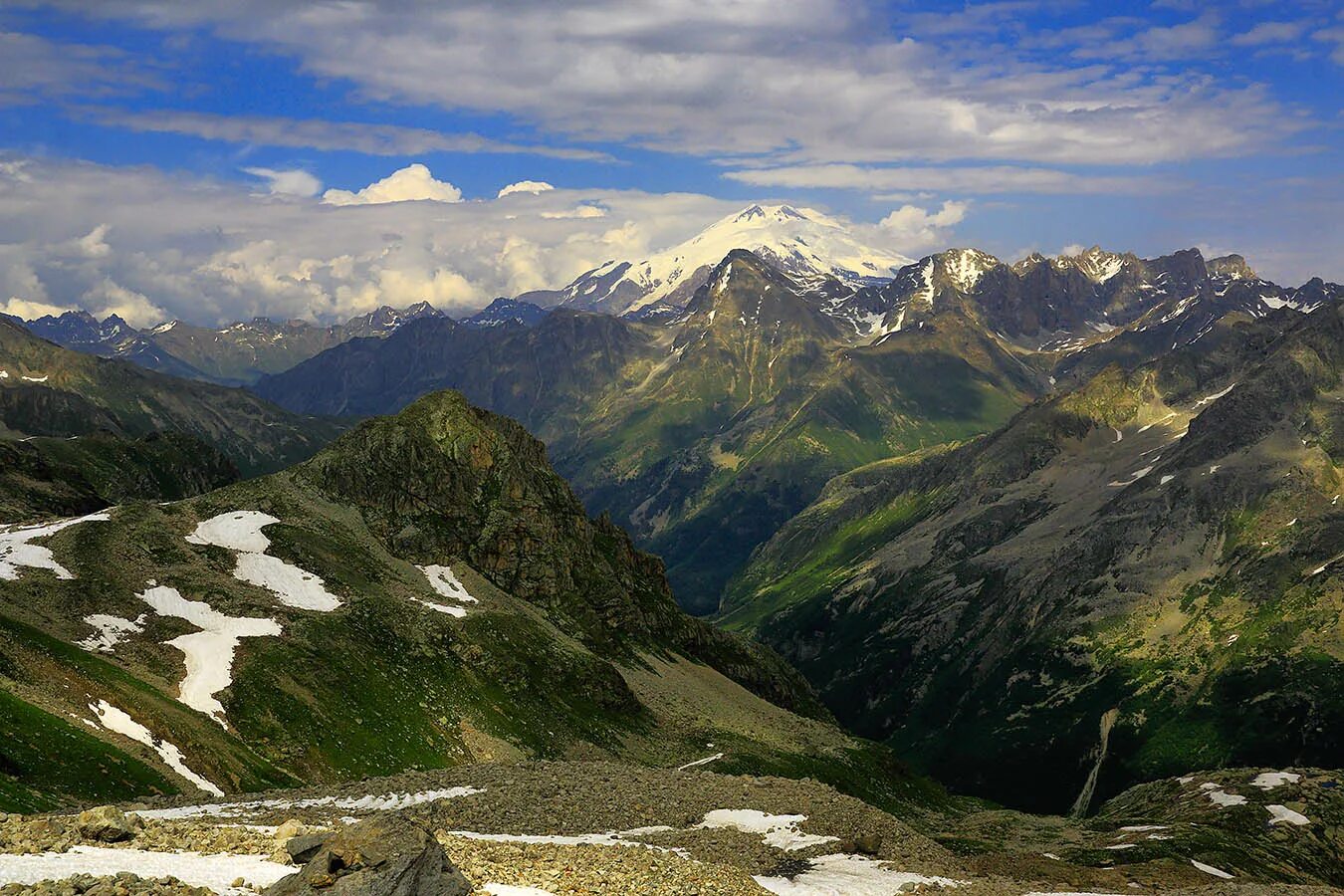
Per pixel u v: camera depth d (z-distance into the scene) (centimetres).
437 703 16025
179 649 14075
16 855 4403
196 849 4894
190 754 11088
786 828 8588
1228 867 14600
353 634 16338
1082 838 16350
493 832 7525
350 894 4094
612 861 6175
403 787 8956
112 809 4994
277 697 13725
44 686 10694
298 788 9012
